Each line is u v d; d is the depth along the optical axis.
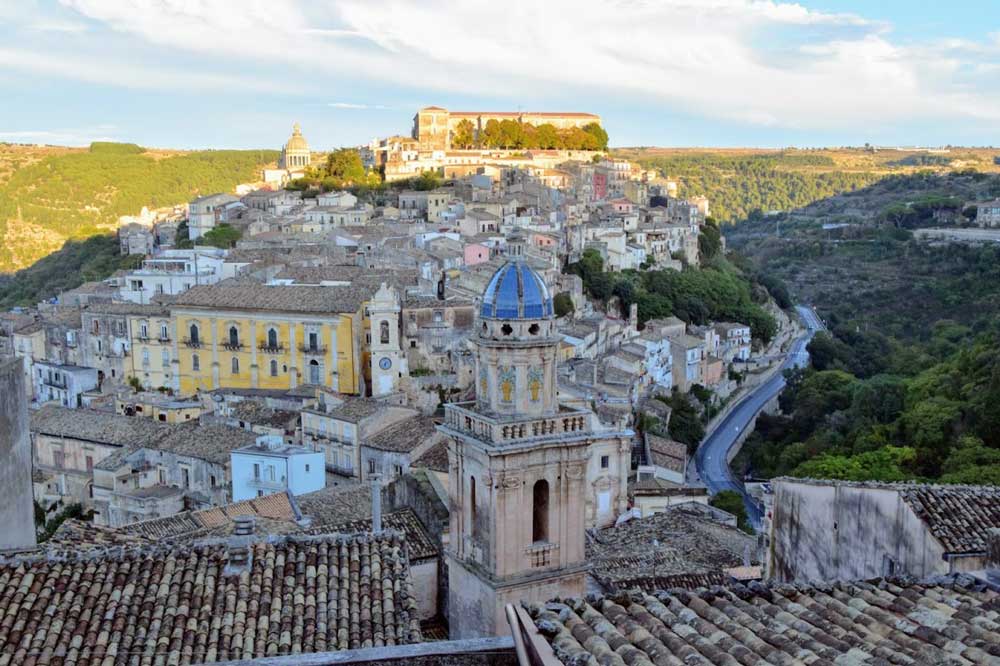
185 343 119.44
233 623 26.19
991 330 130.75
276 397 106.62
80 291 154.12
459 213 183.50
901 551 34.00
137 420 96.19
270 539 30.25
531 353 37.09
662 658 16.56
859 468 79.94
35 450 97.56
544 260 145.75
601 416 85.31
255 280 129.38
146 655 24.81
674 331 155.88
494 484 36.12
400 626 26.67
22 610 26.08
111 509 85.38
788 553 41.88
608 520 74.62
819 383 136.75
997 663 15.73
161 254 163.00
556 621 18.12
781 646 17.03
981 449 75.81
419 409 95.88
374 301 107.12
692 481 116.81
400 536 31.00
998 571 21.22
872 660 16.12
